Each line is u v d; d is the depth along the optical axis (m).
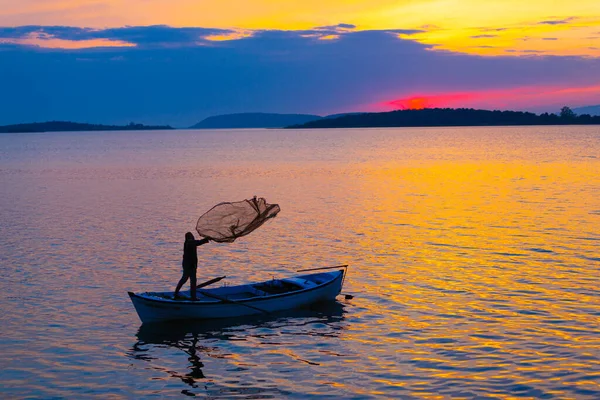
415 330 20.53
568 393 15.89
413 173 78.31
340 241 34.47
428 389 16.30
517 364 17.62
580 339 19.28
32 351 19.23
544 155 111.62
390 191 58.25
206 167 95.00
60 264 29.88
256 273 28.14
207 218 22.67
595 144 155.75
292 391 16.45
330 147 164.75
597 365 17.42
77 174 84.69
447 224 39.25
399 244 33.41
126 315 22.59
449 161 99.88
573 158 102.00
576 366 17.39
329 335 20.45
